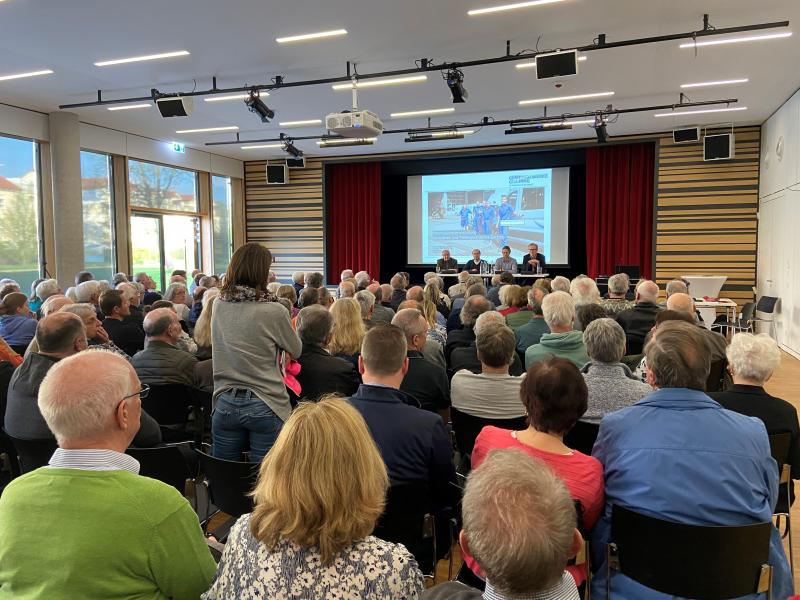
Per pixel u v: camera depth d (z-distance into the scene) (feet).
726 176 31.53
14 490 3.51
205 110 26.99
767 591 4.41
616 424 5.04
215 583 3.15
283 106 26.40
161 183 34.88
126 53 19.40
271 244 41.47
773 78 22.53
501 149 35.68
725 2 15.87
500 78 22.54
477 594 3.01
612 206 34.71
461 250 38.78
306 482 2.93
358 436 3.16
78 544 3.29
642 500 4.63
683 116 28.84
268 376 7.32
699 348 5.05
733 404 6.51
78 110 26.63
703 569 4.38
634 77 22.38
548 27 17.61
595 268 35.09
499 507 2.55
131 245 32.27
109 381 3.80
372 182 39.42
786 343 26.11
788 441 6.39
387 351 6.08
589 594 5.04
